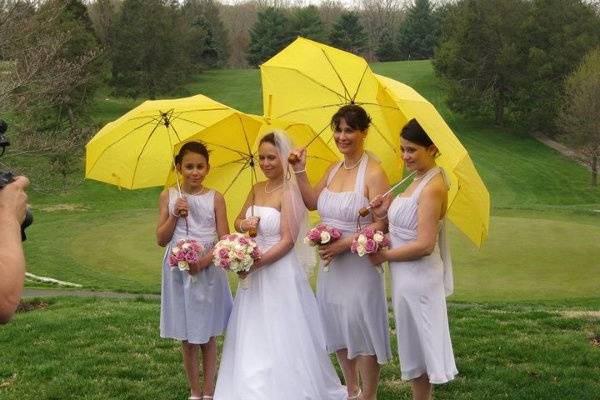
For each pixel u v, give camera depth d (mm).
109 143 5730
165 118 5801
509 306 10438
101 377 6238
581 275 14227
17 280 2104
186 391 5879
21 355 7023
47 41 16219
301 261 5293
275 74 5672
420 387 4859
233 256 4906
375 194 5012
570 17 52625
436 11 85250
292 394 4949
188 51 63156
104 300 10641
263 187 5438
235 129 5770
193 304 5355
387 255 4730
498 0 53406
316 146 5750
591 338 7457
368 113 5562
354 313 4996
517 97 52750
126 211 23688
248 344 5090
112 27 53469
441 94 59938
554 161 44688
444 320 4777
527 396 5570
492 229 18359
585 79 42000
